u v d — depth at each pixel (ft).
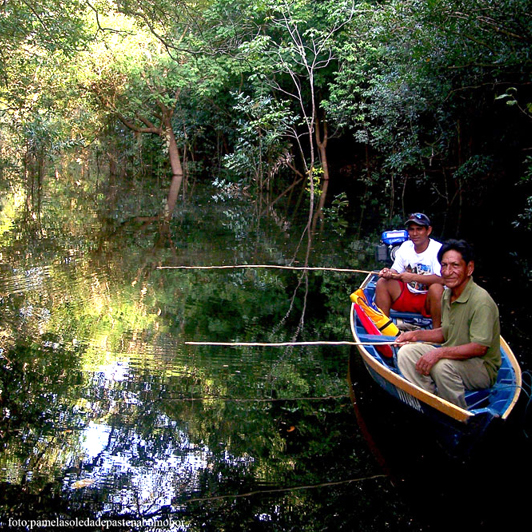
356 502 11.67
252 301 24.75
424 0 32.55
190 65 68.59
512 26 30.25
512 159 45.78
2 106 64.28
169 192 66.90
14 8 35.81
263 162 70.33
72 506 11.38
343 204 54.75
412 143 51.34
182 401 15.62
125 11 35.76
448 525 10.89
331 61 64.03
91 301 24.06
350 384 16.90
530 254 32.71
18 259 31.12
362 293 18.48
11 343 19.27
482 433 11.60
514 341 19.53
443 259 13.85
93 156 99.30
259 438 13.94
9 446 13.21
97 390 16.08
